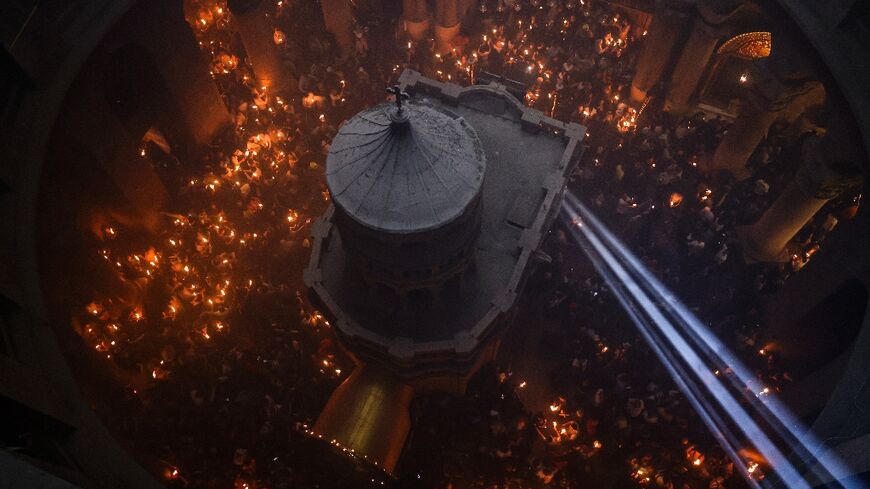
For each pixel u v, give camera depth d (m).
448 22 33.66
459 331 20.67
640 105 32.59
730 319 25.30
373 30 35.88
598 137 30.66
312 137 29.34
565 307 25.94
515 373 25.69
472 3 35.94
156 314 25.05
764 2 23.77
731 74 30.45
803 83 24.20
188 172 29.25
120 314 24.39
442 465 22.66
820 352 23.33
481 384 24.14
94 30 21.06
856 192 26.39
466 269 21.08
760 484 21.20
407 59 33.94
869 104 19.30
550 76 32.28
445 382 22.86
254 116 30.80
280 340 24.55
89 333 22.98
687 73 30.09
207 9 33.16
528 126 24.05
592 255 27.48
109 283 24.06
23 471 9.40
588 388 23.95
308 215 27.97
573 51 32.75
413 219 16.30
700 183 28.33
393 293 20.75
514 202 22.64
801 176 23.02
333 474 22.30
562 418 23.73
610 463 23.11
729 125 31.86
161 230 27.25
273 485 21.78
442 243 17.39
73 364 19.73
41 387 15.33
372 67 33.34
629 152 29.69
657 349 24.78
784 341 24.23
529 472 22.42
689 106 32.22
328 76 31.72
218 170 28.70
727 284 26.80
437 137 16.94
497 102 24.89
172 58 25.80
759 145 30.55
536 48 33.50
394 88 15.28
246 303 25.64
